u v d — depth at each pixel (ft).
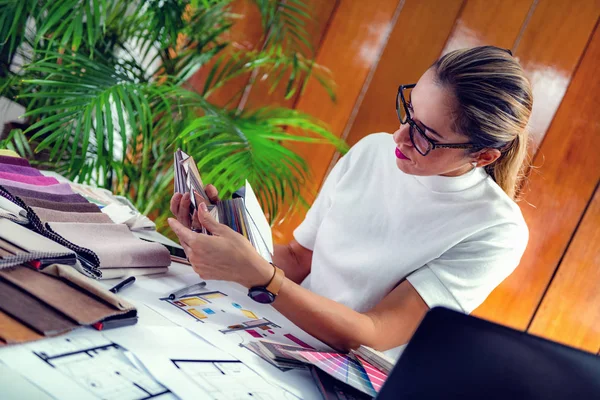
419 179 4.42
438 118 3.50
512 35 8.03
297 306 3.42
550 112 7.92
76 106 5.94
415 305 3.97
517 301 8.15
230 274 3.32
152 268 3.76
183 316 3.28
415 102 3.61
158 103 7.45
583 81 7.78
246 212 3.58
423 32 8.40
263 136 6.78
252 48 8.93
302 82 8.88
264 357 3.11
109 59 7.50
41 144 5.77
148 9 7.25
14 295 2.54
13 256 2.72
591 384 2.29
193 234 3.28
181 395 2.36
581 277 7.93
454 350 2.39
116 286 3.27
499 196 4.31
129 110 6.07
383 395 2.40
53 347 2.36
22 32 6.82
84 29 7.29
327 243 4.74
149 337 2.80
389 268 4.32
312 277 4.82
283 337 3.57
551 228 7.98
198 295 3.74
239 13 8.82
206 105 6.84
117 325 2.75
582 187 7.86
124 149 6.26
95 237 3.61
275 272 3.38
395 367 2.43
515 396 2.31
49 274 2.85
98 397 2.13
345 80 8.75
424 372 2.39
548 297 8.05
